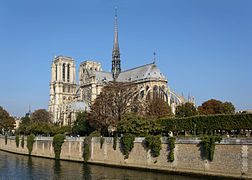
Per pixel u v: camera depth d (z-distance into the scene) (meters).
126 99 109.75
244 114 71.00
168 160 68.94
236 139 58.66
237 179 57.31
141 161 74.44
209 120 76.31
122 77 184.75
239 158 57.84
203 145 63.09
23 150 123.81
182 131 87.88
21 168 82.62
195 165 64.00
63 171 76.50
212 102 130.88
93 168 79.88
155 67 164.62
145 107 113.69
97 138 88.12
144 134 79.31
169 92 149.88
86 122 124.69
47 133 148.50
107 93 109.00
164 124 85.44
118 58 194.50
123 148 79.38
